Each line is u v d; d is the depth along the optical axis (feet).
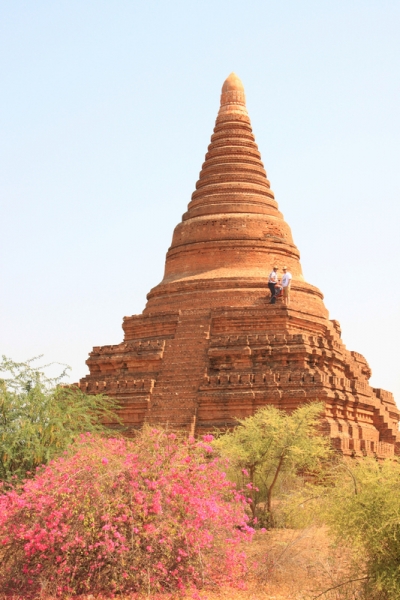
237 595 58.65
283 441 93.40
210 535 60.44
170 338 145.89
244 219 157.38
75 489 58.90
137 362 143.84
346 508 57.82
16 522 59.41
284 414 122.72
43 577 56.80
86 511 58.08
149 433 66.33
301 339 132.98
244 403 127.75
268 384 127.85
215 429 126.93
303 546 71.15
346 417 131.34
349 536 57.47
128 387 138.31
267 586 61.41
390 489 56.59
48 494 59.62
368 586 55.77
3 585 57.77
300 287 153.79
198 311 145.48
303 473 109.91
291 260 159.22
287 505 84.58
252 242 155.33
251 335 136.46
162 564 58.13
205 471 66.08
